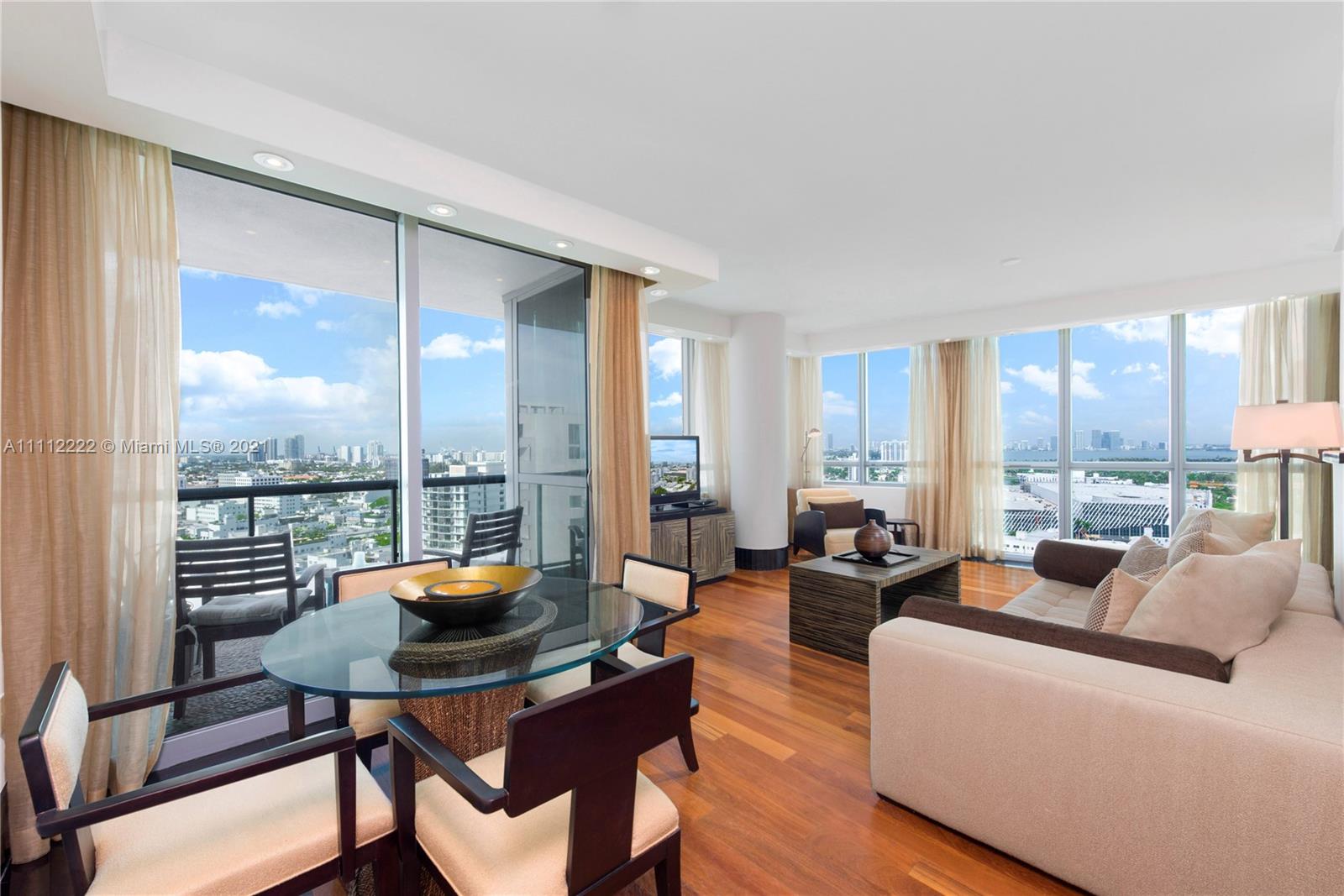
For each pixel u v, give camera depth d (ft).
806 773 7.01
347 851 4.03
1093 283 15.07
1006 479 19.65
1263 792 4.00
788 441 23.38
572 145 8.04
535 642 5.36
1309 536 14.12
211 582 7.74
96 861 3.71
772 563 18.63
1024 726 5.14
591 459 12.19
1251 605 5.24
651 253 11.24
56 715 3.68
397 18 5.52
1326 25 5.58
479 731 5.77
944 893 5.08
